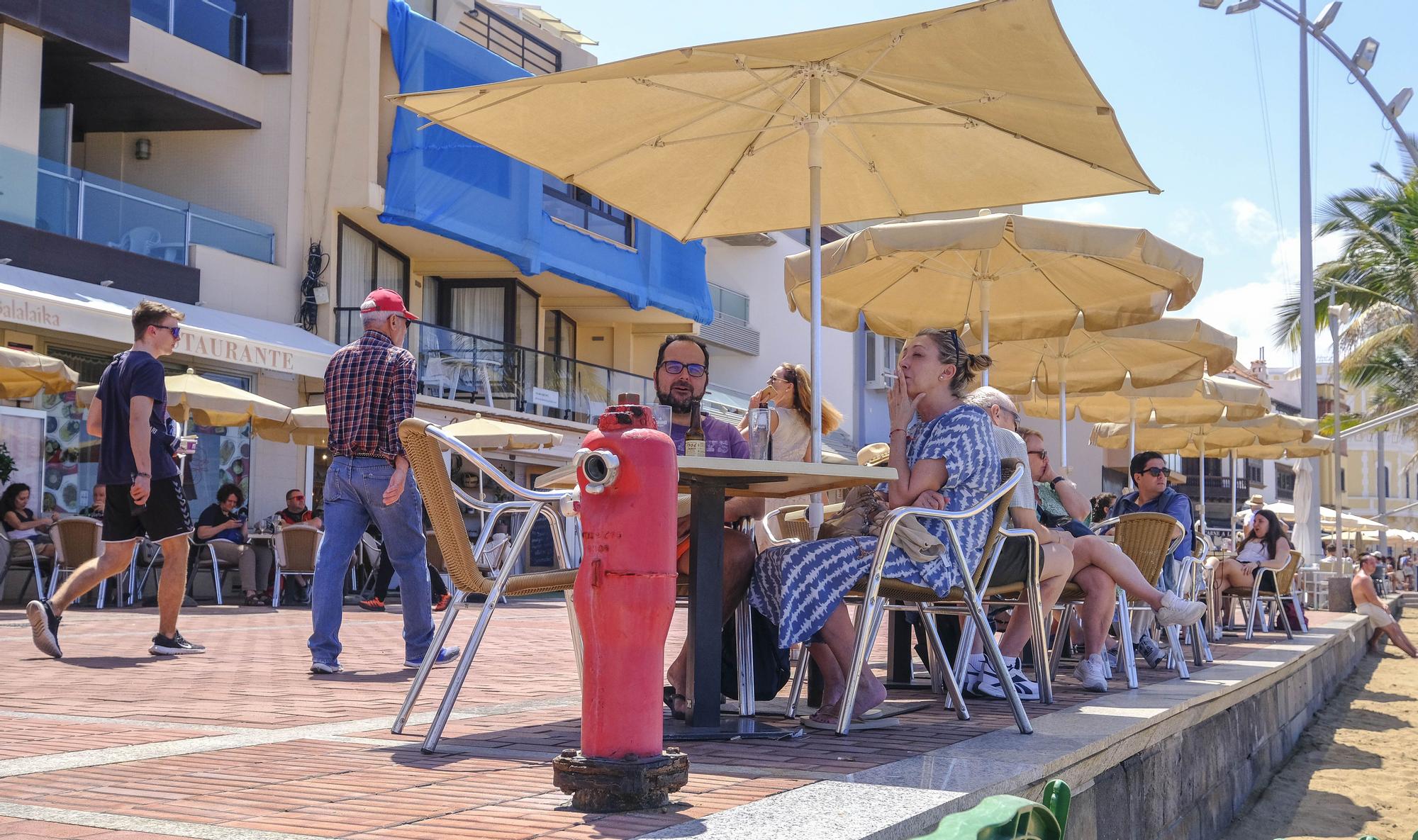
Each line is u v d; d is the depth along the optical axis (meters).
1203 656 8.06
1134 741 4.34
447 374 23.59
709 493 4.15
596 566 2.89
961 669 5.57
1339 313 37.50
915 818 2.74
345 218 22.52
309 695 5.43
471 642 3.89
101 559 7.33
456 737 4.16
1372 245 37.28
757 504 5.52
